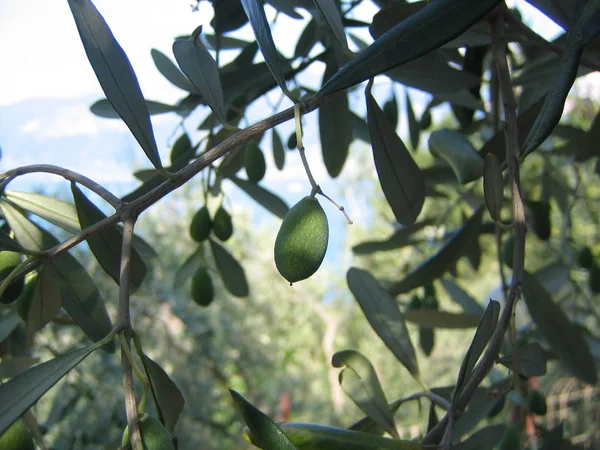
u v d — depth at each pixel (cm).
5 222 23
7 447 14
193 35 18
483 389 23
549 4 19
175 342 77
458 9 15
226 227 29
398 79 26
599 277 32
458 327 29
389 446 17
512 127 19
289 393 114
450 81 26
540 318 24
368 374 21
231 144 15
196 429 72
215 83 18
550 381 51
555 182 37
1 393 13
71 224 22
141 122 15
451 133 22
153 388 15
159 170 15
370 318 22
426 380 97
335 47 28
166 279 79
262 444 14
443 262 29
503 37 23
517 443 21
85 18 16
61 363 13
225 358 84
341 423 116
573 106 48
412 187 20
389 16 21
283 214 30
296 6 28
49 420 40
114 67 16
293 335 133
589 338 31
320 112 29
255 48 29
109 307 65
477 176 21
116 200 15
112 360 56
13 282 17
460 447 20
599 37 23
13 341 28
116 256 19
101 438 50
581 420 47
